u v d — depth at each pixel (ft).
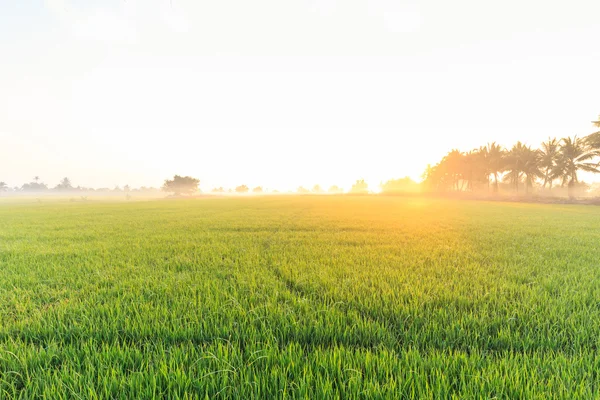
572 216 61.11
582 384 6.05
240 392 6.17
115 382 6.36
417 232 35.45
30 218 58.70
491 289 12.67
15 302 11.75
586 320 9.41
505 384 6.27
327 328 8.91
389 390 6.01
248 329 9.05
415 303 10.85
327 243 27.45
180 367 7.07
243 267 17.74
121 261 19.44
